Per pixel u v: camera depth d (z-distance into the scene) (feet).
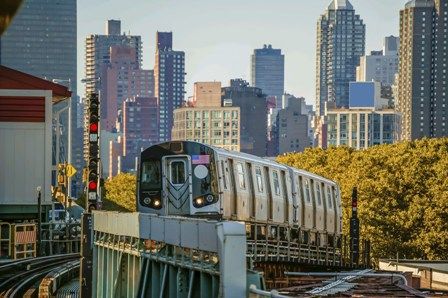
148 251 196.54
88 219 249.55
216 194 289.74
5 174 481.05
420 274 417.28
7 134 481.87
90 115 248.93
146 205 297.53
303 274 254.68
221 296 142.61
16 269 361.92
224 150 298.97
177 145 294.05
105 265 241.14
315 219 378.53
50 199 484.74
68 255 424.46
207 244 154.10
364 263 477.77
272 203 328.90
